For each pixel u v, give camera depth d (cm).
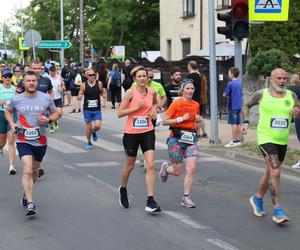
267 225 682
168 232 645
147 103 731
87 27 6338
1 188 878
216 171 1060
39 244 598
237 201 810
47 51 6612
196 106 769
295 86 1065
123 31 5688
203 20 3253
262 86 1717
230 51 2448
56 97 1614
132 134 731
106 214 724
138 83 729
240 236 634
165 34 3688
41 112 718
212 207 771
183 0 3450
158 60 2450
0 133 998
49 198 812
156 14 5491
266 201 814
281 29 1952
